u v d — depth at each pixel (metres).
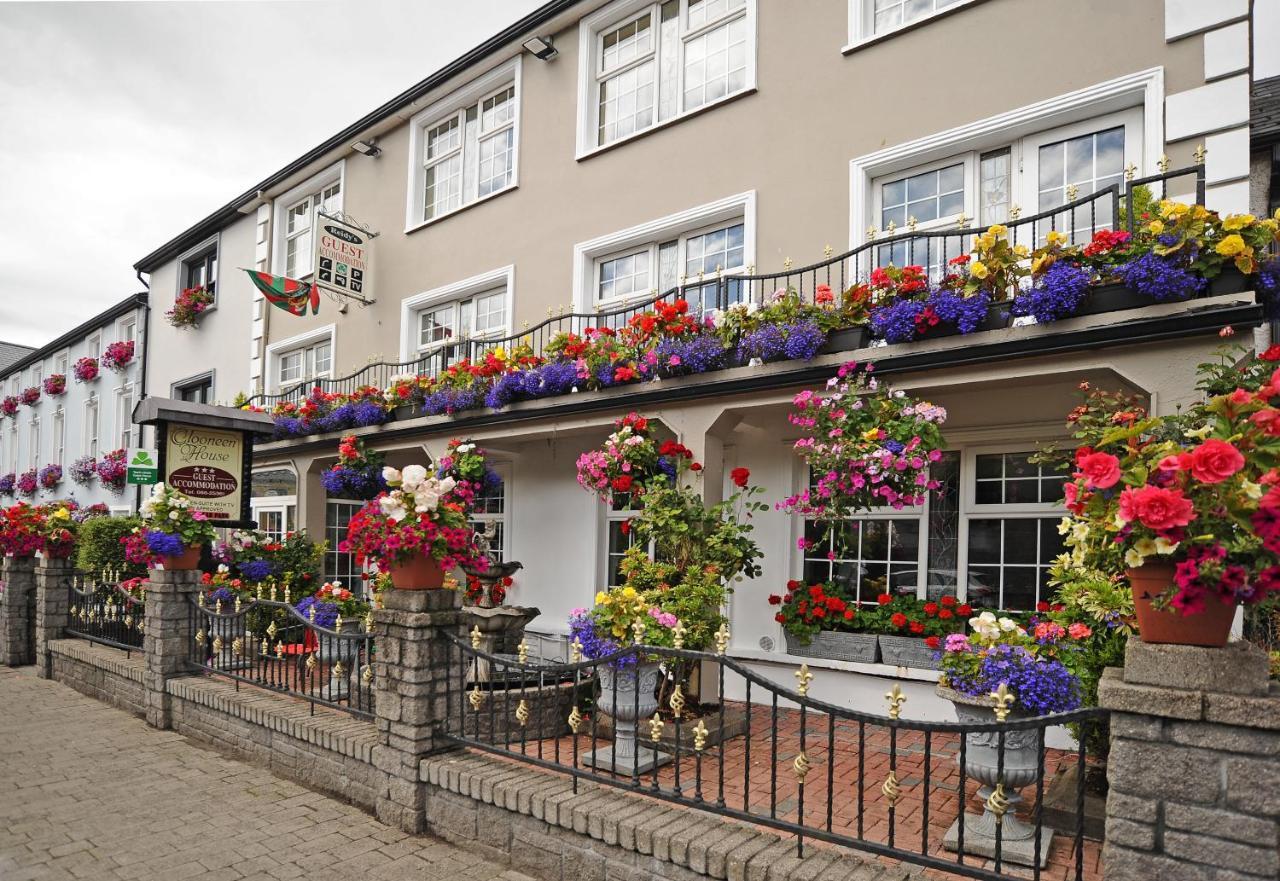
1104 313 4.81
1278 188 7.42
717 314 7.14
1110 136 6.43
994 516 6.98
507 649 7.36
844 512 5.90
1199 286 4.50
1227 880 2.45
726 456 8.20
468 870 4.37
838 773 5.25
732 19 8.82
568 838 4.11
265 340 15.16
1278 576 2.37
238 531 10.61
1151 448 2.80
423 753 4.96
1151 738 2.60
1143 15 6.10
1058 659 4.30
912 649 6.70
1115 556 2.98
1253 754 2.44
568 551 9.84
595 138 10.05
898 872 3.29
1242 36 5.66
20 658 10.98
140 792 5.68
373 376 12.69
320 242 12.20
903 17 7.55
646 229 9.13
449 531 5.07
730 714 6.46
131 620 8.75
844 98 7.66
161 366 18.50
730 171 8.44
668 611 5.72
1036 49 6.59
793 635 7.34
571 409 7.79
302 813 5.25
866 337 6.03
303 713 6.13
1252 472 2.53
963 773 3.11
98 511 19.19
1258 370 4.21
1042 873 3.65
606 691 4.97
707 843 3.59
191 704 7.19
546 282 10.23
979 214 7.01
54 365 24.33
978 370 5.46
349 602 7.61
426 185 12.58
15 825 5.05
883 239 6.02
